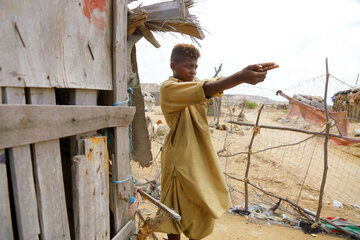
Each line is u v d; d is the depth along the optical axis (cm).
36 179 116
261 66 133
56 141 125
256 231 360
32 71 111
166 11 199
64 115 123
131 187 193
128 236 190
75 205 139
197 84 156
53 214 125
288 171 701
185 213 196
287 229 373
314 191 577
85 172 142
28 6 108
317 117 376
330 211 471
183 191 194
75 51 134
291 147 988
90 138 146
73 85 134
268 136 1142
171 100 175
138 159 279
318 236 357
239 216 407
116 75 167
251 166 721
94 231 152
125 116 176
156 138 925
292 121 1424
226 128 1153
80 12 136
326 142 363
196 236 204
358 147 1018
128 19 191
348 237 357
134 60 247
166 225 193
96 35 150
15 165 106
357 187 620
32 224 115
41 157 118
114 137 171
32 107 107
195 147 195
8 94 103
